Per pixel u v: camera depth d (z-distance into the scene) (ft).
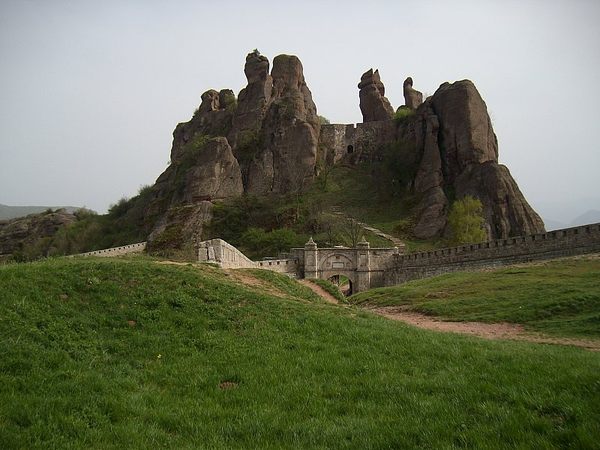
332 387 35.27
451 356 42.73
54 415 29.22
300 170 351.25
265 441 27.40
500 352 44.52
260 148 367.45
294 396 33.73
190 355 42.06
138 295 53.47
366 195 336.08
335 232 278.05
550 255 149.89
